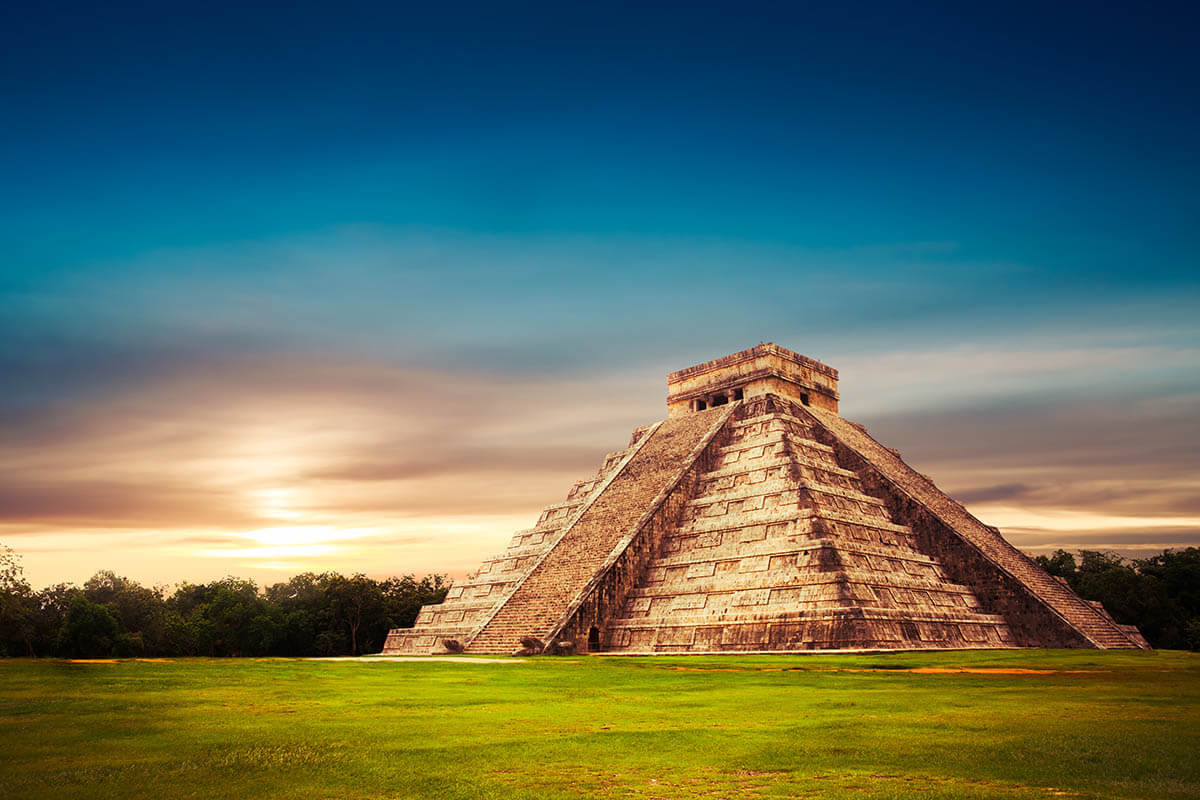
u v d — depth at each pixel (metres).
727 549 47.06
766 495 48.34
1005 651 38.59
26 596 66.25
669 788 10.65
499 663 33.19
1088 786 10.46
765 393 60.53
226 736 14.19
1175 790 10.23
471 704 19.03
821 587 40.84
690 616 44.91
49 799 10.11
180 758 12.37
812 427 58.69
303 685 22.66
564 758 12.44
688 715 17.12
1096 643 43.34
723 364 65.38
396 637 60.22
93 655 74.56
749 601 43.12
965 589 47.91
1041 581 50.25
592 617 46.03
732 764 11.99
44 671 23.56
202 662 30.47
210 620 79.50
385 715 17.05
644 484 56.09
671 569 48.38
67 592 82.38
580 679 25.72
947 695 20.44
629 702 19.52
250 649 78.00
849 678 25.52
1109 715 16.45
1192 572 76.25
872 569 44.06
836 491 49.09
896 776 11.15
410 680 25.00
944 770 11.44
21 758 12.34
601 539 51.78
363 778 11.19
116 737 14.00
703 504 51.97
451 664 32.41
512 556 62.12
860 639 38.09
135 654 75.44
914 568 46.88
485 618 49.00
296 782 10.97
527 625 46.53
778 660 33.31
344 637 79.31
